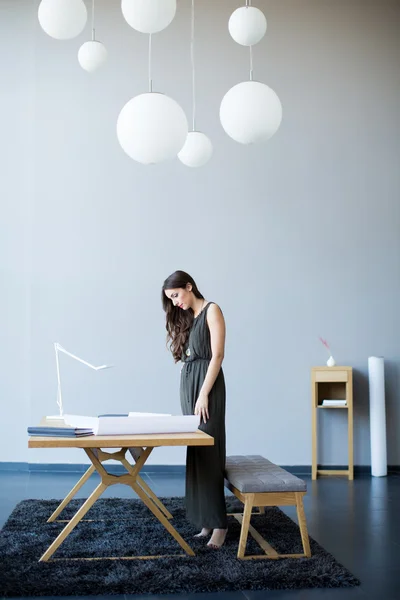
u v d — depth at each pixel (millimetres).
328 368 6516
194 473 3965
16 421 6762
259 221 6828
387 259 6898
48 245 6746
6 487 5809
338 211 6891
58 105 6824
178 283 4082
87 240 6758
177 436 3465
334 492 5762
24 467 6707
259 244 6812
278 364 6762
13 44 7000
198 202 6805
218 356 4000
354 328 6840
